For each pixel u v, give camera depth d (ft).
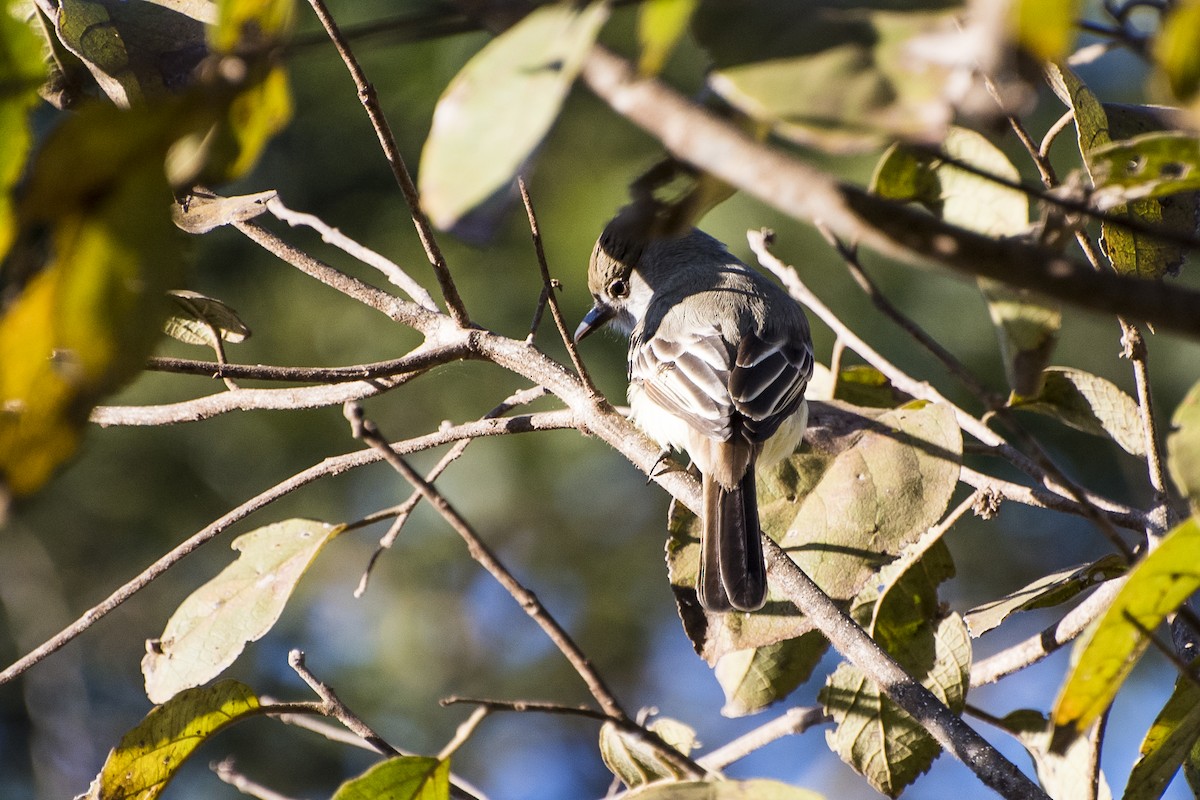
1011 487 22.98
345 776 49.60
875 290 16.47
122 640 50.29
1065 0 8.02
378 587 53.26
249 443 50.11
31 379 9.62
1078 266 8.73
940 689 21.38
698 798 14.52
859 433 22.45
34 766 48.88
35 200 9.02
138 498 49.70
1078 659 12.71
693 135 8.91
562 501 53.21
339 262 48.44
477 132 9.16
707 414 28.55
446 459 22.57
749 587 21.13
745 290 32.35
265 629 21.20
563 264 46.47
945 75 8.40
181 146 10.15
